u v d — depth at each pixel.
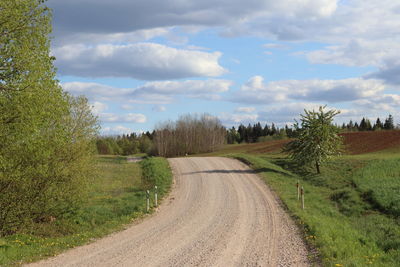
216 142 110.00
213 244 13.91
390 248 16.77
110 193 30.59
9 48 14.81
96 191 31.39
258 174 38.72
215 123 113.62
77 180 20.77
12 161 15.65
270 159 54.47
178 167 46.00
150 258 12.01
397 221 22.17
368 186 31.39
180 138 107.19
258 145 100.19
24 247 13.73
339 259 11.30
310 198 28.45
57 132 17.08
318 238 14.16
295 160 47.22
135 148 127.44
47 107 15.82
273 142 99.50
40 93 15.27
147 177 38.62
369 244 16.23
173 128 109.19
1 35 14.97
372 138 66.38
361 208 25.78
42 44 15.80
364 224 21.69
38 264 11.38
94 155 23.77
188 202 25.42
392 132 68.31
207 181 34.75
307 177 41.12
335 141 43.34
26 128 14.77
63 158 20.33
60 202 20.92
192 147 107.00
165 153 105.38
